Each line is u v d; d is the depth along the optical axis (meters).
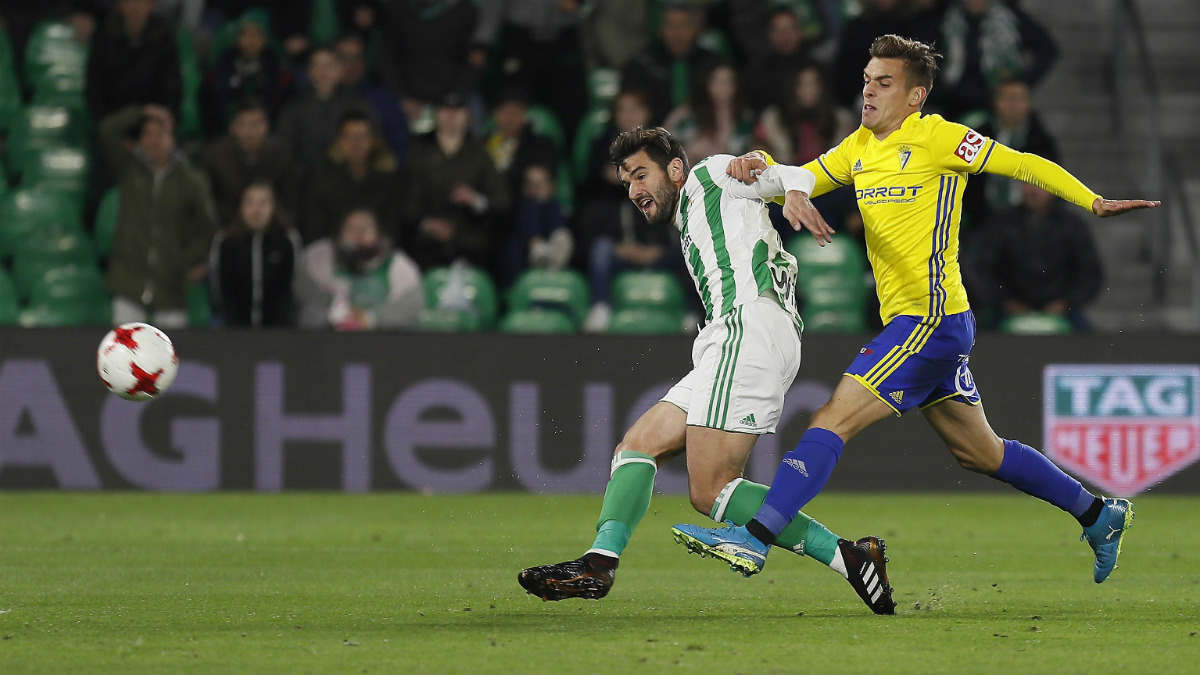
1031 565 26.02
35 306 45.31
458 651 15.49
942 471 40.59
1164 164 51.81
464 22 50.00
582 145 48.69
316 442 39.53
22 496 38.16
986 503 38.50
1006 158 18.48
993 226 43.22
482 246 44.84
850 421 18.77
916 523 33.84
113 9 48.44
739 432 18.30
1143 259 51.31
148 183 42.75
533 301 44.28
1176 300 50.38
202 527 31.95
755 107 46.47
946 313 18.92
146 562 25.72
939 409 19.70
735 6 51.75
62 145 49.19
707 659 15.02
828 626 17.64
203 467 39.31
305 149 46.25
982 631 17.25
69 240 46.00
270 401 39.44
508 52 51.75
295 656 15.18
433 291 44.00
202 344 39.31
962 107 47.88
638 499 18.36
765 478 39.34
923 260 18.84
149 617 18.48
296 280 42.25
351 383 39.59
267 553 27.28
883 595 18.77
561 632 17.00
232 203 43.28
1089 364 39.69
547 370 39.84
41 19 52.69
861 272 45.28
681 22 48.12
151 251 42.72
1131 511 20.36
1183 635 17.00
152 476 39.19
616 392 39.88
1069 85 56.22
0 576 23.48
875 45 19.22
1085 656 15.39
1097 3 57.06
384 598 20.70
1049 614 19.06
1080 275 43.22
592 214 45.34
